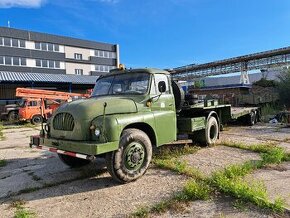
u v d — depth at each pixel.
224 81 47.44
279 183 4.89
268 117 15.38
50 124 5.65
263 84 26.80
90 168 6.32
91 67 54.16
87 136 5.05
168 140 6.24
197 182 4.96
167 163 6.10
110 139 4.90
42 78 28.64
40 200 4.62
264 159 6.21
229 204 4.14
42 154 8.11
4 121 21.55
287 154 6.75
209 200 4.29
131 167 5.20
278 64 28.09
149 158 5.46
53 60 49.38
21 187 5.25
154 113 5.92
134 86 6.17
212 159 6.67
